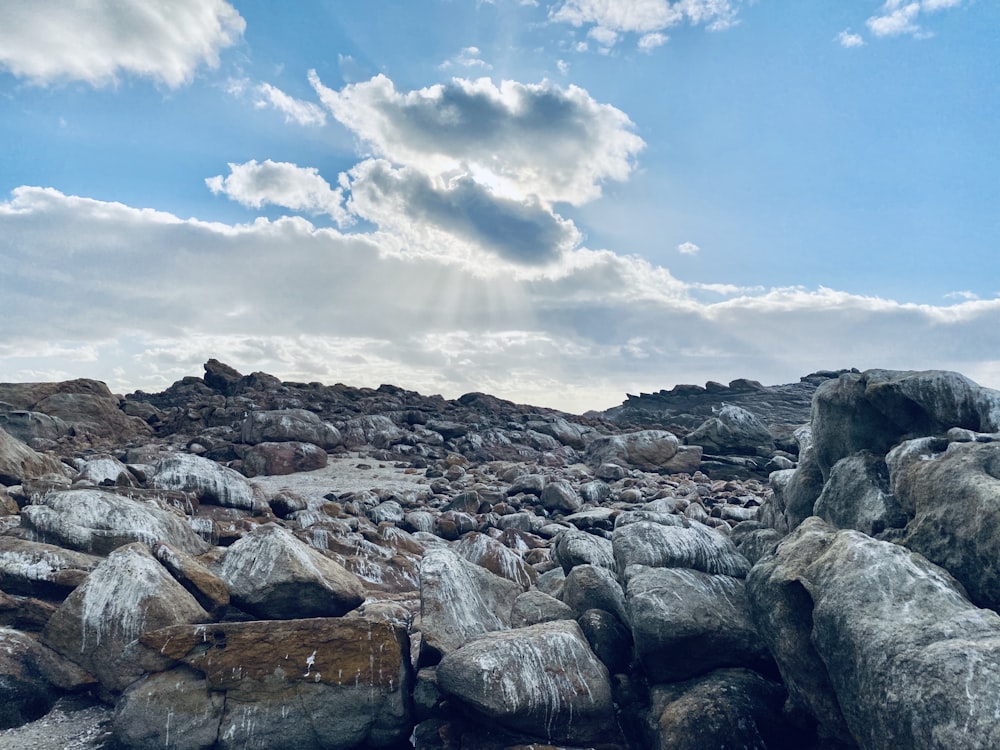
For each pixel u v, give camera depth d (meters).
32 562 4.66
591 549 5.64
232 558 4.91
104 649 4.14
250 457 12.41
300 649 3.99
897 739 2.85
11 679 3.99
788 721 3.73
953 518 3.54
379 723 3.94
